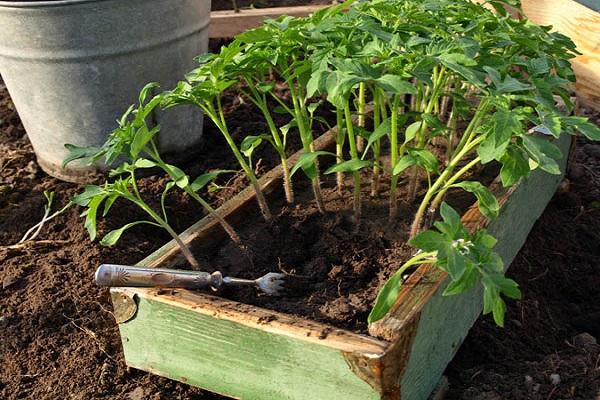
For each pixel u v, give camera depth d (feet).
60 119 8.65
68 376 6.32
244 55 6.24
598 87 9.17
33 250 7.84
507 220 6.95
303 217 6.99
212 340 5.54
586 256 8.27
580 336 6.82
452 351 6.06
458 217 4.84
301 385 5.30
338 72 5.16
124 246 7.82
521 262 7.80
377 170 7.15
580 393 5.93
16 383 6.31
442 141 8.57
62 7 7.72
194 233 6.50
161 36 8.37
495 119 5.07
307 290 6.16
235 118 10.48
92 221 5.83
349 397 5.11
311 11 12.26
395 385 5.03
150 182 8.87
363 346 4.89
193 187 6.34
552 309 7.45
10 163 9.55
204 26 9.12
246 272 6.35
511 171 5.57
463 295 6.02
